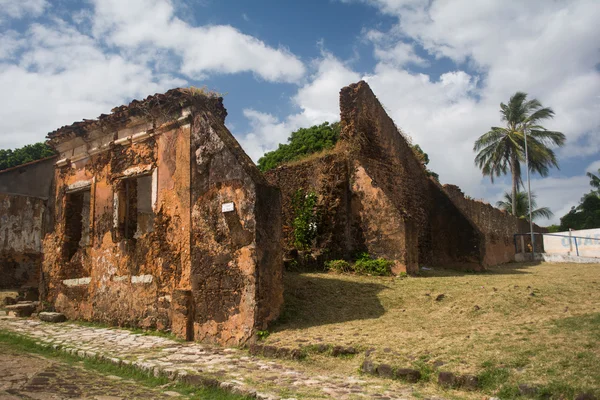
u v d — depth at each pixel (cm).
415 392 520
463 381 526
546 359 537
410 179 1686
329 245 1391
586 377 484
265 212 830
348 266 1274
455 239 1670
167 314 916
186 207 911
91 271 1113
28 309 1241
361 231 1368
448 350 602
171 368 627
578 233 2858
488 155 3766
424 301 917
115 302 1035
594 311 710
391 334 704
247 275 797
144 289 971
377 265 1251
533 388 483
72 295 1156
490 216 2306
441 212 1731
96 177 1150
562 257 2225
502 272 1531
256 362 669
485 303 834
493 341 616
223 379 571
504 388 500
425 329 726
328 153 1509
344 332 741
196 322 852
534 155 3538
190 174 913
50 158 1841
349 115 1477
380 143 1552
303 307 897
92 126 1141
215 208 866
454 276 1291
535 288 885
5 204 1716
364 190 1379
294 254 1299
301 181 1537
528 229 2956
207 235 868
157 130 1001
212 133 894
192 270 877
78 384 589
